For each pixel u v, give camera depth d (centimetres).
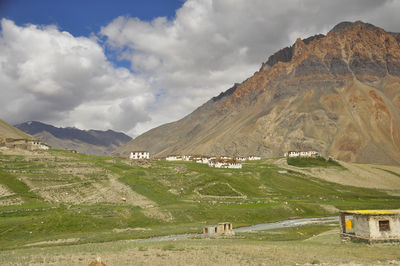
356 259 4147
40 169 14025
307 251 4797
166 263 3934
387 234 5244
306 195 18950
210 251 4797
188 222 10900
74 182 13312
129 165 18512
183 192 15250
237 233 8806
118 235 8350
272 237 8038
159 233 8762
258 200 15438
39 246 7012
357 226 5547
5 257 4384
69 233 8594
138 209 11394
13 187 11444
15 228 8212
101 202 11975
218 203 13888
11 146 18725
